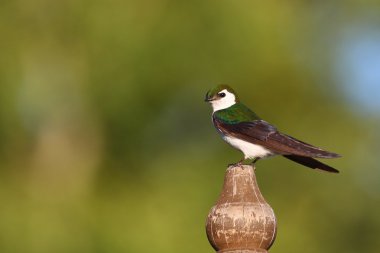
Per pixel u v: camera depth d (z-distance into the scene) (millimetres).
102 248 15984
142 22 16422
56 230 15914
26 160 16828
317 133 17672
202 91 16844
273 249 17328
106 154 17219
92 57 16641
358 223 18156
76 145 17125
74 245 15867
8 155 16734
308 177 17641
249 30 16500
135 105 16781
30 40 16766
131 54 16438
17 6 16781
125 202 16688
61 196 16609
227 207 5746
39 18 16781
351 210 18000
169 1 16500
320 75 17844
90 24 16531
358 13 18438
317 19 18078
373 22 18562
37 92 16844
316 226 17719
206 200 16688
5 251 15750
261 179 17547
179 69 16531
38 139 16938
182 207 16562
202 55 16500
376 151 17938
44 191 16594
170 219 16344
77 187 16875
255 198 5797
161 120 17062
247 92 17062
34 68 16781
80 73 16766
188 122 17203
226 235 5707
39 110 16906
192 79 16688
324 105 17812
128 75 16531
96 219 16328
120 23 16406
